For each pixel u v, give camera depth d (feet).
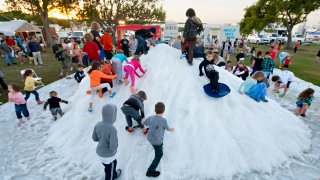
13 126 24.22
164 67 24.56
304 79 44.57
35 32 105.40
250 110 20.53
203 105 19.77
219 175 15.88
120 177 15.87
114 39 113.70
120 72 24.21
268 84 36.68
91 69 22.09
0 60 64.90
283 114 22.62
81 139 19.85
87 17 112.27
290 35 115.03
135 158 17.06
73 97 27.53
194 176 15.79
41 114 27.20
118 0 112.57
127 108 17.35
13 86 23.35
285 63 51.67
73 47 50.34
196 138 17.57
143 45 29.37
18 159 18.42
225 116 19.34
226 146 17.02
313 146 20.02
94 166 17.02
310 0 101.65
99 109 22.00
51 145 20.26
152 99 20.71
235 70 38.99
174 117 18.93
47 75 47.21
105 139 13.32
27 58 66.80
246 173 16.28
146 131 18.33
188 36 23.30
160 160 16.57
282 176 16.15
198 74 23.09
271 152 17.66
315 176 16.21
